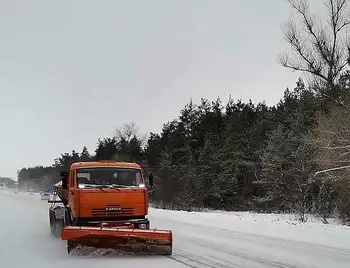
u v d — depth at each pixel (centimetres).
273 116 4809
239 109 6538
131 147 7638
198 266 934
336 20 2569
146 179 1325
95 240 1072
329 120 2100
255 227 1761
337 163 2019
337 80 2514
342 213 2259
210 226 1897
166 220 2270
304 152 2812
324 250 1154
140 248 1089
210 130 6150
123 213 1189
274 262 983
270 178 3491
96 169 1233
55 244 1291
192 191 4550
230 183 4728
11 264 930
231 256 1068
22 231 1694
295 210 2944
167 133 6919
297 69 2641
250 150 4731
